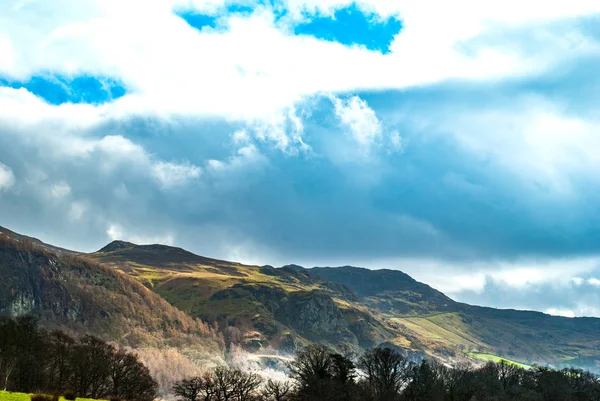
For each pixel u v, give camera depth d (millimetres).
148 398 193625
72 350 185000
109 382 185500
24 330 180125
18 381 152500
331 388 179375
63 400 89062
